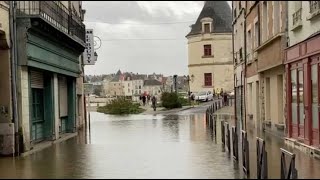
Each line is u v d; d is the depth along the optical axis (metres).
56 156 13.38
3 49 13.91
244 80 28.61
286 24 17.19
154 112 42.56
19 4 15.23
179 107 48.16
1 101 13.88
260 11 22.39
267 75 21.25
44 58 16.12
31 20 14.24
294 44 15.71
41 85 17.09
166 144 15.97
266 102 21.52
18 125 14.04
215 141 16.80
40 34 15.43
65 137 19.06
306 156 13.05
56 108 17.97
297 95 15.52
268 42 19.27
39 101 16.97
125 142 17.03
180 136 19.02
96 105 58.59
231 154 13.08
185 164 11.29
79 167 11.16
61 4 19.58
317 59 13.38
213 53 69.38
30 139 14.85
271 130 20.14
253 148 14.63
